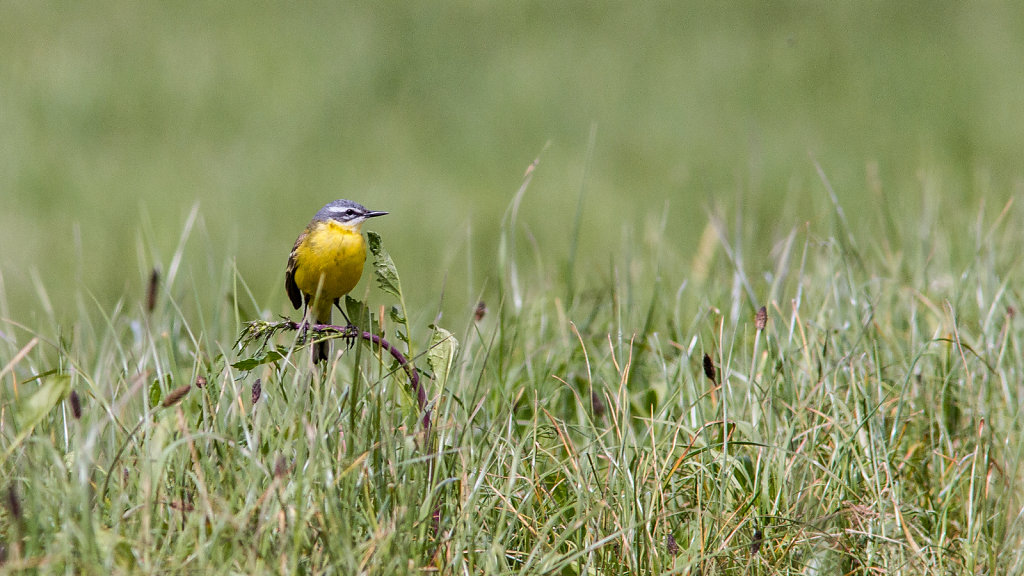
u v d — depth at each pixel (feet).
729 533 23.11
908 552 23.39
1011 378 29.25
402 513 20.25
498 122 94.99
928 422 28.12
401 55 113.60
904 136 84.99
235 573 18.76
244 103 99.50
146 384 23.18
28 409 20.36
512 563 22.27
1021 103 92.02
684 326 34.96
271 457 21.48
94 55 108.88
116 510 19.71
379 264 22.66
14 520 18.03
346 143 89.71
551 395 28.43
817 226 43.32
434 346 23.04
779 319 32.01
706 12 128.98
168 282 32.32
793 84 103.14
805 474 24.68
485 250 61.05
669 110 96.78
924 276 35.06
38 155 82.94
